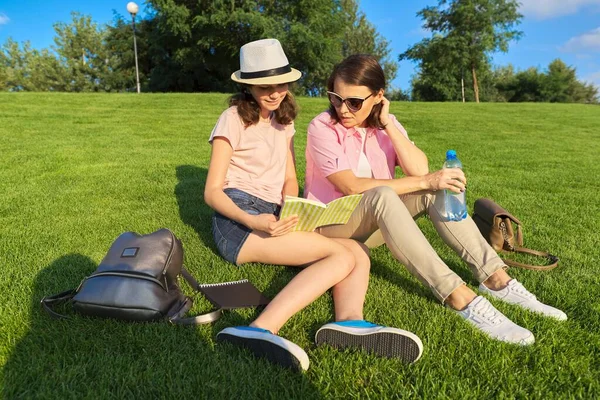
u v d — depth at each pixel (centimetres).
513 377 176
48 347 189
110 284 204
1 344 190
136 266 208
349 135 285
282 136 303
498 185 572
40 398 159
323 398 165
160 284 208
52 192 459
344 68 265
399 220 227
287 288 206
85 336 198
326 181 289
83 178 523
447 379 175
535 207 459
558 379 177
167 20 3081
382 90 275
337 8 3562
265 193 288
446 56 3856
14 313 215
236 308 223
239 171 287
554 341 201
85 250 307
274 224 233
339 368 181
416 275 229
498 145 996
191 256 295
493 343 201
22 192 456
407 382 173
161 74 3684
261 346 182
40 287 244
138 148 751
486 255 248
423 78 4497
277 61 270
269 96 274
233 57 3409
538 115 1686
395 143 286
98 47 4466
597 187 573
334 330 191
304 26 3172
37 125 961
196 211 400
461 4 3719
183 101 1593
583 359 190
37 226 355
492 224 302
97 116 1167
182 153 715
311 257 238
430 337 203
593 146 1031
